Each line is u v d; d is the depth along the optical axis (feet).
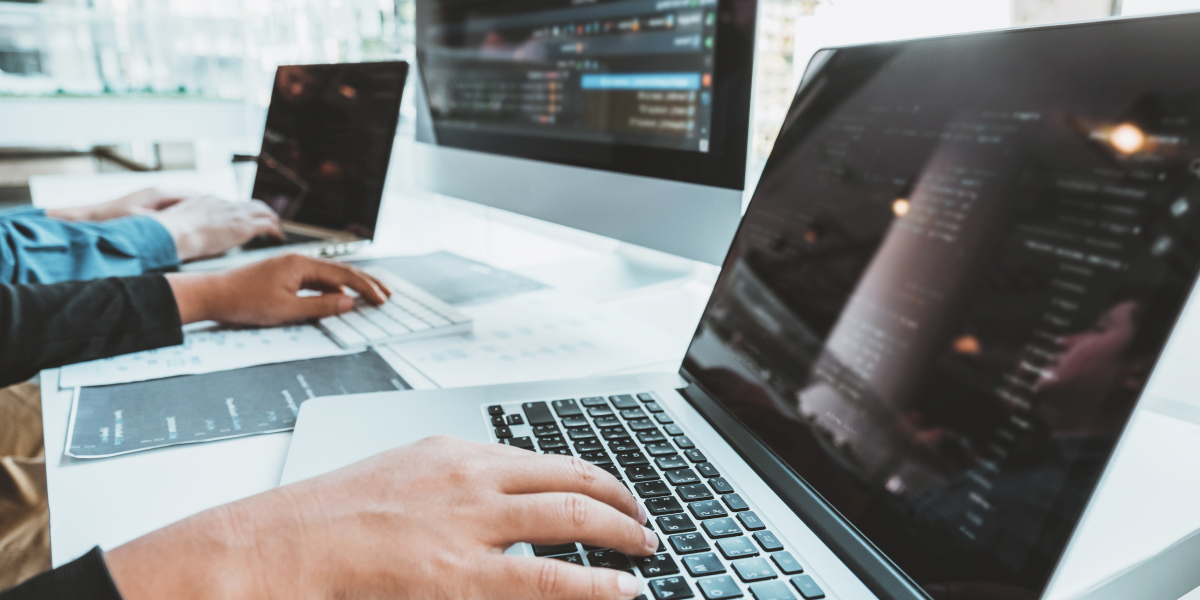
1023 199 0.93
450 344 1.88
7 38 5.90
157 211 2.98
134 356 1.73
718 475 1.12
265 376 1.61
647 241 2.25
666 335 2.00
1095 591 0.90
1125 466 1.27
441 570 0.85
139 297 1.80
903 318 1.04
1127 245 0.79
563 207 2.60
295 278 2.03
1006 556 0.78
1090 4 1.69
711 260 2.03
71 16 6.08
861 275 1.15
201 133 6.74
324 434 1.26
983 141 1.02
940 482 0.89
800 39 2.48
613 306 2.42
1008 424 0.84
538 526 0.91
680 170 2.10
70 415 1.38
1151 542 1.01
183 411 1.41
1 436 2.83
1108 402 0.75
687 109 2.06
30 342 1.60
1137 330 0.75
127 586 0.82
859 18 2.23
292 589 0.85
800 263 1.31
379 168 2.93
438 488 0.97
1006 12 1.85
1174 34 0.82
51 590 0.79
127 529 1.02
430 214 4.03
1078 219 0.85
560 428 1.28
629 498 1.00
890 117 1.23
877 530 0.92
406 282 2.45
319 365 1.69
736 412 1.28
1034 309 0.87
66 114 6.15
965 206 1.02
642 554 0.91
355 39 4.94
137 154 6.63
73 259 2.18
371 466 1.03
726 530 0.97
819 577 0.87
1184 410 1.51
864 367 1.07
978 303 0.94
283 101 3.58
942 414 0.93
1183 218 0.75
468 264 2.80
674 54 2.07
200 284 1.93
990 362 0.89
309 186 3.34
